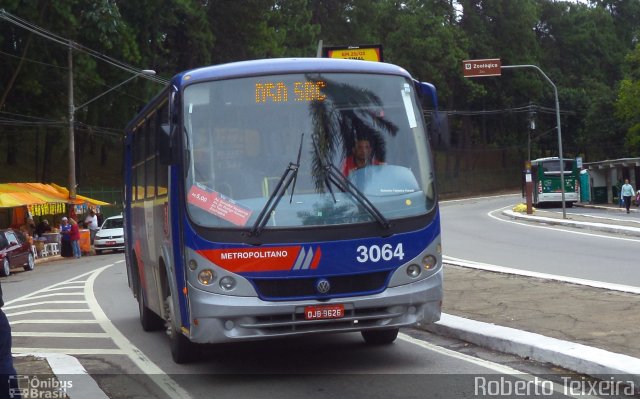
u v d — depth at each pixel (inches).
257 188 324.8
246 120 332.2
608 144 3302.2
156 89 1791.3
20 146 2485.2
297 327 319.3
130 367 385.4
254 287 315.3
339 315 319.0
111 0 1571.1
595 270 702.5
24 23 1430.9
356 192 327.6
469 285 584.7
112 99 1800.0
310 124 335.0
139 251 480.1
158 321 496.1
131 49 1674.5
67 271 1114.7
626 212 1840.6
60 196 1550.2
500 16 3361.2
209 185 325.1
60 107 1770.4
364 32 2871.6
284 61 346.6
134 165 506.9
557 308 451.5
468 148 3499.0
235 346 415.5
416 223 332.8
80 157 2239.2
